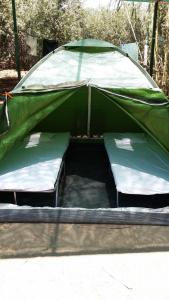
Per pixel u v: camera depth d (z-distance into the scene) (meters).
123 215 2.95
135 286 2.28
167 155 3.81
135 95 3.58
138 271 2.42
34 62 11.59
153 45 7.25
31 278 2.35
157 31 7.63
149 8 8.70
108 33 15.48
